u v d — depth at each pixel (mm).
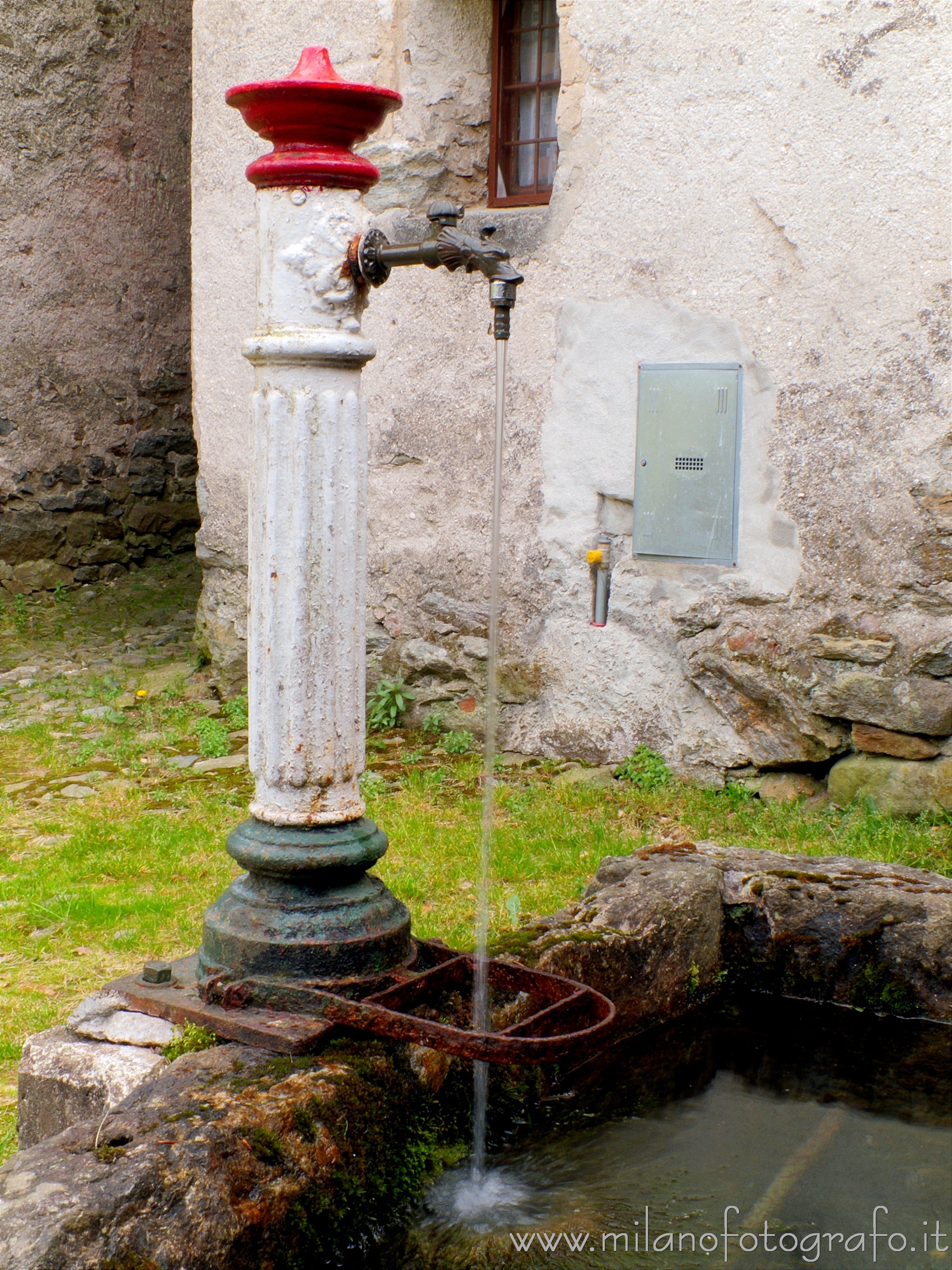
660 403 5902
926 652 5352
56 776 6262
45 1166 2178
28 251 9961
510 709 6609
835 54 5324
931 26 5113
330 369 2773
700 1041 3412
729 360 5723
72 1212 2047
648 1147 2838
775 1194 2648
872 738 5551
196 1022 2766
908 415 5316
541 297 6230
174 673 8172
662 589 6039
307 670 2803
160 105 10766
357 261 2758
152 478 11086
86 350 10461
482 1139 2781
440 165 6660
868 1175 2723
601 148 5969
